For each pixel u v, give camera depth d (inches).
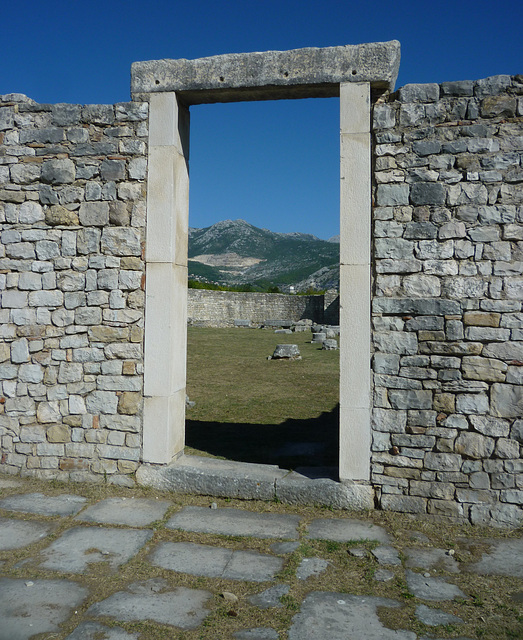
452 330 183.3
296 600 135.2
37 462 215.2
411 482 185.2
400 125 190.7
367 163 191.9
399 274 188.2
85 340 212.4
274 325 1250.0
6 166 218.5
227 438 282.5
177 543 165.0
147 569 149.2
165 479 204.5
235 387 438.0
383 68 193.5
